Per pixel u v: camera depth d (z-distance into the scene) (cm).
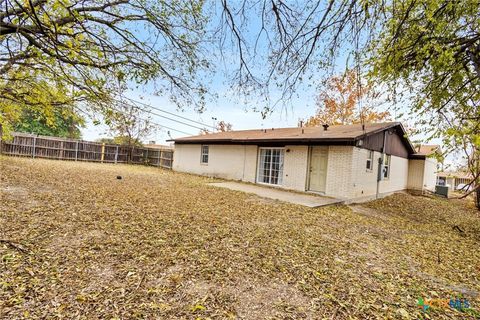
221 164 1498
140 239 396
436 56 489
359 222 664
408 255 439
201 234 442
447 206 1212
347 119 1766
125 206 593
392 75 574
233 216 594
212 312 234
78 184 820
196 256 351
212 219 548
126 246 366
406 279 338
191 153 1717
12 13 307
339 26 348
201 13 474
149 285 271
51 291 245
